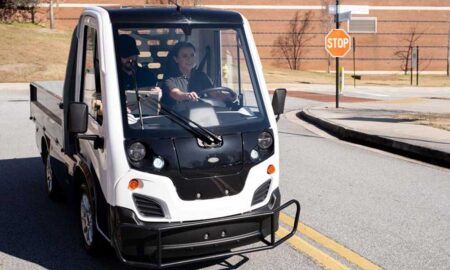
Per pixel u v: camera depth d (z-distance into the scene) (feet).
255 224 15.28
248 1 142.00
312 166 31.14
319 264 16.84
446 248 18.28
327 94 87.51
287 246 18.33
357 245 18.49
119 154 14.38
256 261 17.07
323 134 44.52
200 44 16.69
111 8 16.48
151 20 15.94
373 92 95.40
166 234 14.21
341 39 60.44
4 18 131.23
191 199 14.57
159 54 16.24
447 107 64.23
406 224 20.76
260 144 15.64
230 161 14.96
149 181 14.28
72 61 18.90
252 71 16.79
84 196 17.89
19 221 21.30
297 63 146.30
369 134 39.04
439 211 22.47
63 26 135.44
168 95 15.90
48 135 23.98
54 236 19.63
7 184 26.78
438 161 32.24
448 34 152.56
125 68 15.34
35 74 93.91
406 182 27.43
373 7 148.56
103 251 17.35
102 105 15.20
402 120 47.88
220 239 14.76
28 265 16.98
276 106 17.19
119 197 14.39
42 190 25.76
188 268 16.52
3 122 46.78
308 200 24.02
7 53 102.68
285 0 143.74
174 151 14.47
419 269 16.51
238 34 16.98
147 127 14.71
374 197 24.56
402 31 150.71
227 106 16.56
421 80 134.00
